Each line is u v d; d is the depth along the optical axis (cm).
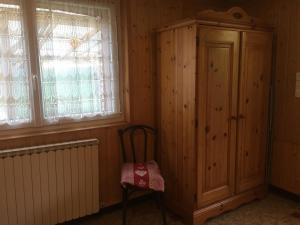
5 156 203
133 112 273
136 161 281
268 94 285
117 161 271
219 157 255
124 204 238
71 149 229
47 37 224
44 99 229
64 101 237
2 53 208
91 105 252
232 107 254
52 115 233
